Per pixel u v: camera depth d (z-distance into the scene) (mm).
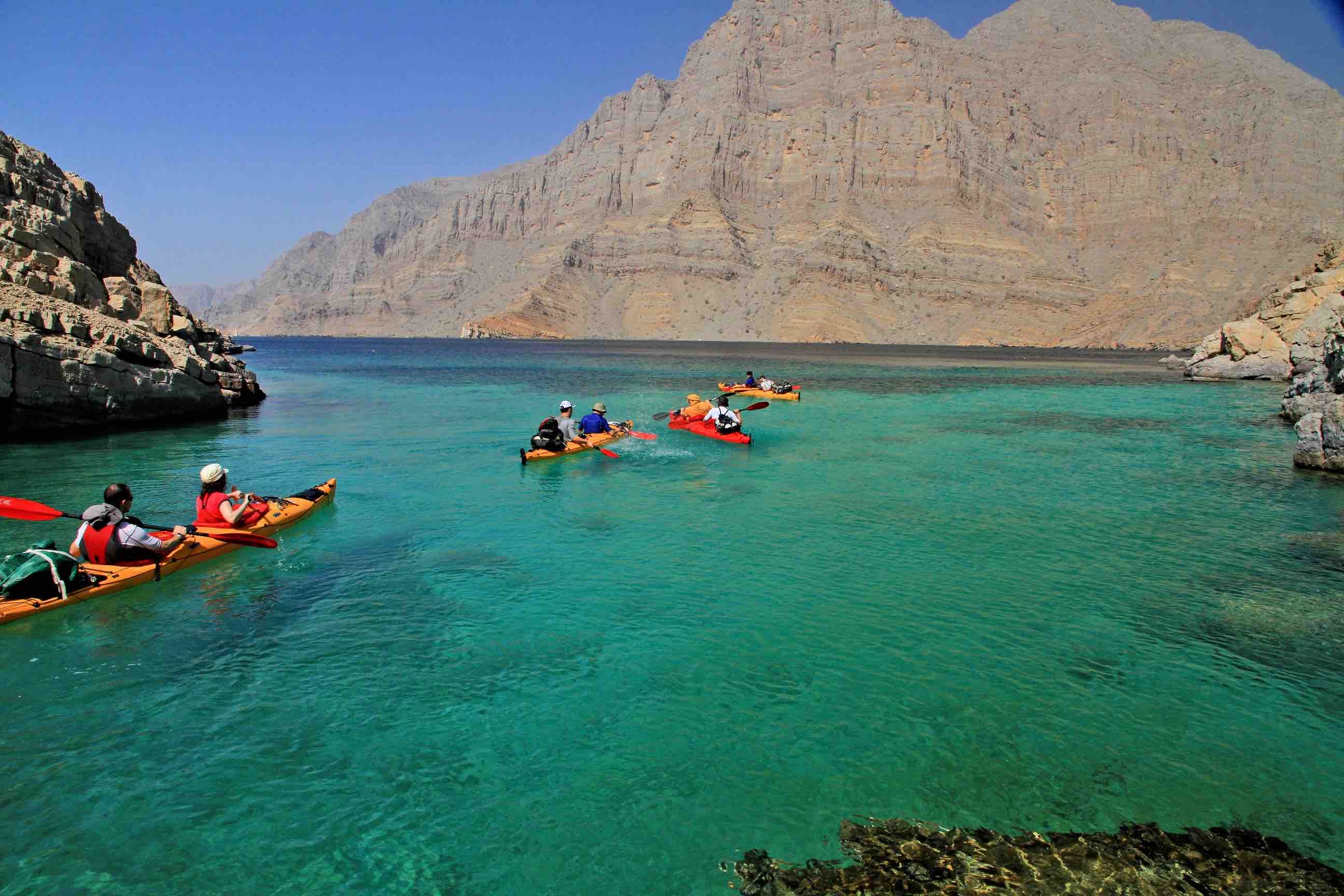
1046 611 9266
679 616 9031
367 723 6570
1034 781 5832
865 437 24500
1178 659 7957
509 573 10484
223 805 5453
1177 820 5398
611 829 5273
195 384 26703
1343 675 7605
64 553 9047
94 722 6492
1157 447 22641
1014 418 30703
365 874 4812
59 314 22375
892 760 6078
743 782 5797
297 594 9555
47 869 4770
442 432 24172
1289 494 15977
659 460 19094
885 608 9336
